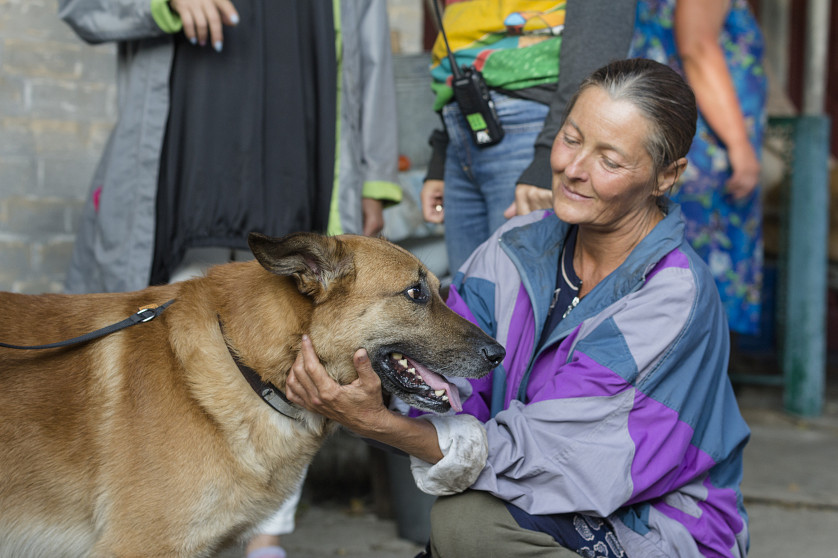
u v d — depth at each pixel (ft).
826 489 13.79
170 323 7.41
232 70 9.50
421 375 7.51
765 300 20.49
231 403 7.22
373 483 12.71
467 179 9.95
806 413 18.04
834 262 20.25
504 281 7.78
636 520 6.99
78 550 7.27
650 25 12.85
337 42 10.28
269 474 7.42
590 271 7.58
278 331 7.26
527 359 7.55
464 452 6.66
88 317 7.51
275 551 9.60
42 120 14.80
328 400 6.70
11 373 7.16
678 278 6.89
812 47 19.26
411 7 17.99
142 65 9.54
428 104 13.83
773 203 19.04
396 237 13.21
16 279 14.73
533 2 8.96
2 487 7.04
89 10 9.53
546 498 6.73
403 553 11.19
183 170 9.50
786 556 11.18
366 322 7.34
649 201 7.32
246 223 9.57
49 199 14.94
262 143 9.64
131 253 9.50
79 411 7.13
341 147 10.37
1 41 14.32
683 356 6.86
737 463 7.56
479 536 6.76
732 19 13.58
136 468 6.95
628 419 6.73
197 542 7.14
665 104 6.73
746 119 13.80
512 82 9.06
